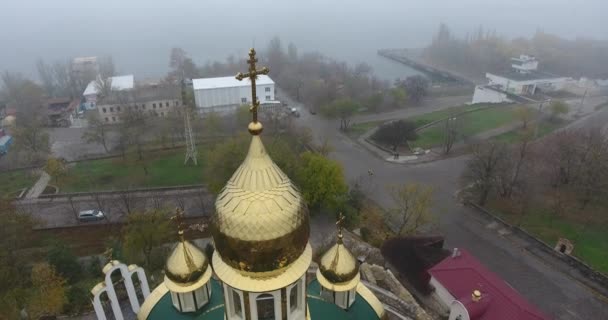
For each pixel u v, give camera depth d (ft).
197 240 185.26
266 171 50.96
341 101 343.87
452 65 654.53
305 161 205.57
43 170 254.06
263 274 54.39
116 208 212.64
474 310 119.14
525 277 168.55
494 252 184.14
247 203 50.39
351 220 196.24
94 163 273.13
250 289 54.13
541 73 503.20
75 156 288.30
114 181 246.06
